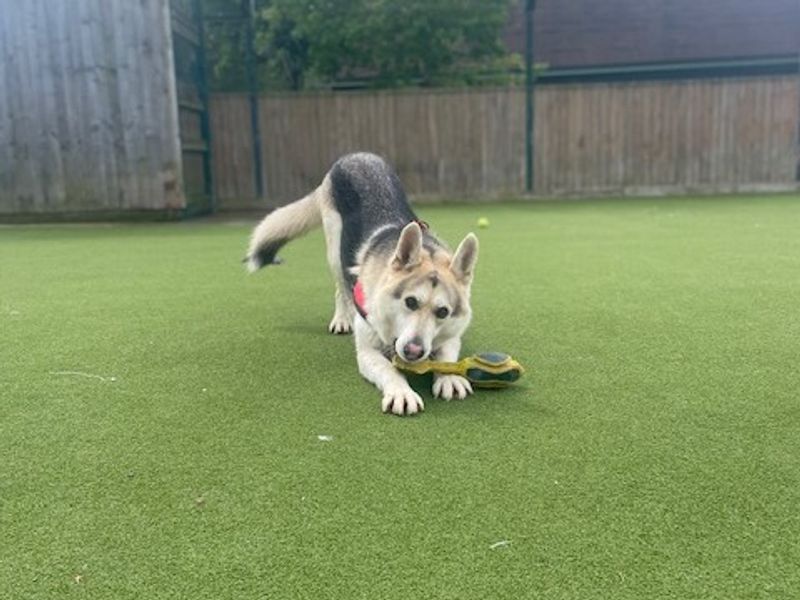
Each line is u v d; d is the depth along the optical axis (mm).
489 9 12969
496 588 1327
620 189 11453
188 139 9727
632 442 1979
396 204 3332
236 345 3051
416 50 12961
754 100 11164
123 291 4312
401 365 2502
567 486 1722
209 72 12289
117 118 8531
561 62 16453
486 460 1872
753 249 5715
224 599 1303
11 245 6609
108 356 2867
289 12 12773
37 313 3682
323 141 11125
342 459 1886
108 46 8359
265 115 10969
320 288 4438
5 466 1854
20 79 8414
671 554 1431
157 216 8852
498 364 2398
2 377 2594
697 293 4012
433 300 2500
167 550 1459
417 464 1852
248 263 3967
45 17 8281
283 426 2123
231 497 1681
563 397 2355
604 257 5480
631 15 16406
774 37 15812
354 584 1343
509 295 4047
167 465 1856
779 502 1635
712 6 16141
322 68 13547
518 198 11406
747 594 1303
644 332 3166
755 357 2758
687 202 10164
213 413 2232
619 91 11156
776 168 11367
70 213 8742
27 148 8555
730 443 1965
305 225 3818
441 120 11180
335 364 2775
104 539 1502
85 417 2199
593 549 1451
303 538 1502
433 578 1359
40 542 1491
